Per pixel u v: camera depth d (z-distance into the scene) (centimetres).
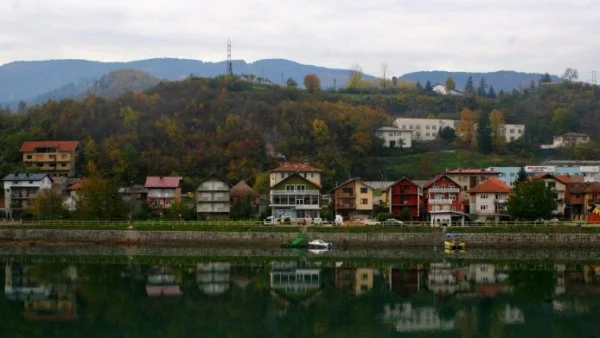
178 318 7738
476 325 7431
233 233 13712
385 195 16462
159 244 13850
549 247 13088
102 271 10788
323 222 14525
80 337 6956
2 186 17150
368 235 13438
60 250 13312
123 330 7219
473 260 11931
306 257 12312
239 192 16538
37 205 15138
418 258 12175
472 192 15300
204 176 19075
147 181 16325
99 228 14150
